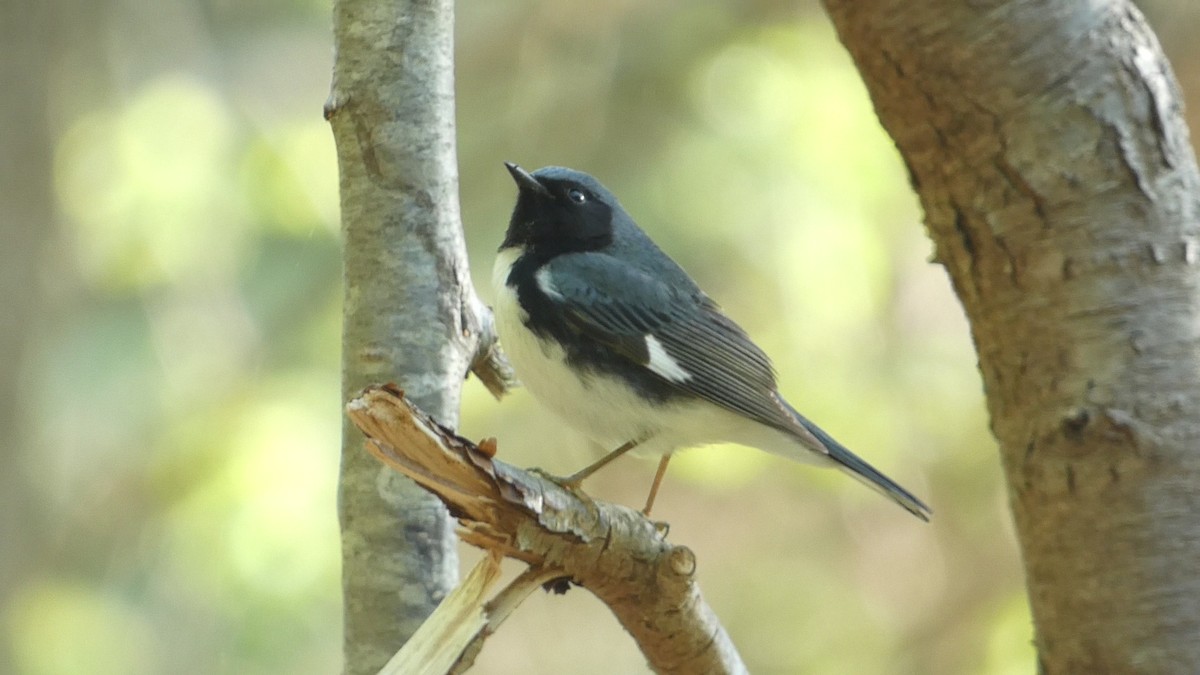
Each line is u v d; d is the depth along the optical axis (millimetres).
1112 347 4227
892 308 14055
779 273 13391
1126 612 4258
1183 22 12281
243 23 16234
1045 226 4238
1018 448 4441
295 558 12391
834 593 15992
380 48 5840
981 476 14359
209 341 14367
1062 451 4316
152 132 13953
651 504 7586
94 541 14227
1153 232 4211
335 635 12875
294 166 14078
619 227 8070
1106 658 4301
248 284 14383
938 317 14383
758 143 13734
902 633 15359
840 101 13672
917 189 4484
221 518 12617
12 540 13648
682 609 5133
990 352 4469
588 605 16656
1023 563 4586
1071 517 4324
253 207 14125
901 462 14219
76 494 14312
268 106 15750
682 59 14852
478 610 4898
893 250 14125
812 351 13234
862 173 13406
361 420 4527
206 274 14359
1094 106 4164
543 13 15617
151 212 13836
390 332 5797
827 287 13188
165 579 13641
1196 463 4199
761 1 14828
